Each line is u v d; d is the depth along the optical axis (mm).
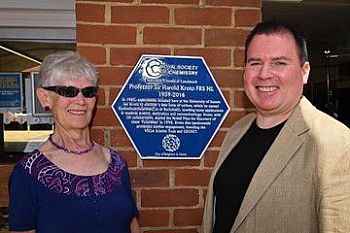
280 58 1334
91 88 1445
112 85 1812
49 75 1402
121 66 1814
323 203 1173
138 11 1814
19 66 2338
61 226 1309
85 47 1790
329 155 1191
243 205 1336
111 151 1576
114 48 1808
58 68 1396
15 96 2318
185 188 1877
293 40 1344
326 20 4195
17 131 2311
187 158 1870
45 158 1376
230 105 1894
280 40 1335
